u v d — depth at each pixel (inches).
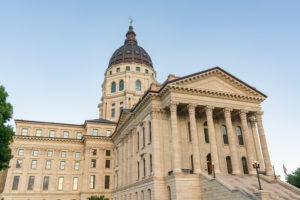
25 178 2600.9
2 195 2471.7
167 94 1649.9
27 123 2851.9
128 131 2167.8
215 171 1498.5
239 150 1791.3
